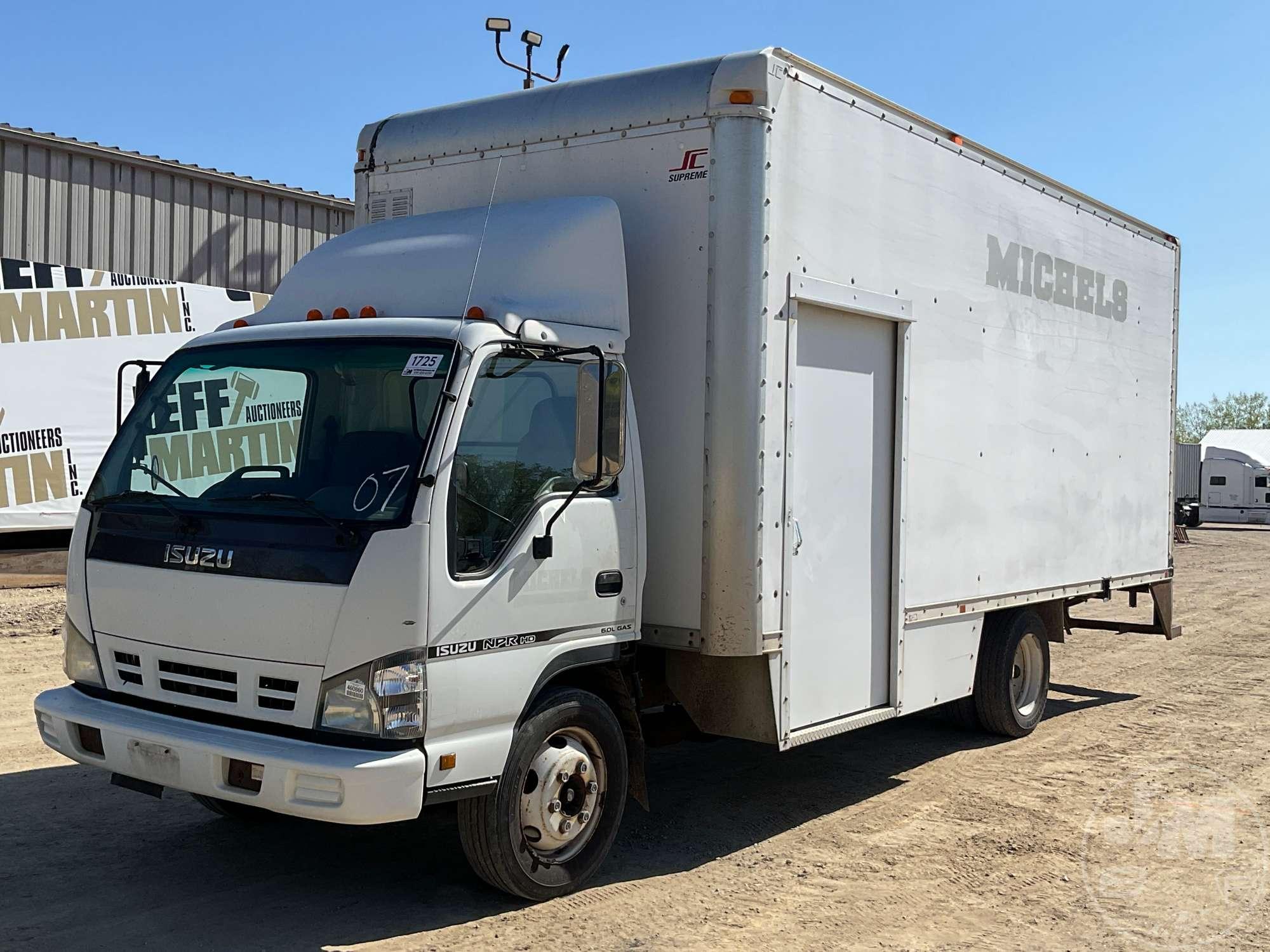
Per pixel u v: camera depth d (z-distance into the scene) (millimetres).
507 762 4988
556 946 4789
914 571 7121
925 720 9469
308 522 4680
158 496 5176
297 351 5180
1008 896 5555
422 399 4773
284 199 18828
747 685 5883
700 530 5691
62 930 4816
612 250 5645
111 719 4938
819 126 6141
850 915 5258
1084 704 10273
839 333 6430
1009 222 8148
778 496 5848
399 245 5816
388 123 6977
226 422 5207
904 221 6914
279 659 4641
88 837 5992
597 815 5496
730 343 5629
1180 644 13875
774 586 5816
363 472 4758
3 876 5410
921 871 5867
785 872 5816
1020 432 8320
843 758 8172
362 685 4500
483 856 5020
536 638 5031
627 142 5977
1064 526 8977
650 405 5863
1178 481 44562
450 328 4883
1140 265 10195
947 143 7371
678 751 8312
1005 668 8508
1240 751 8477
